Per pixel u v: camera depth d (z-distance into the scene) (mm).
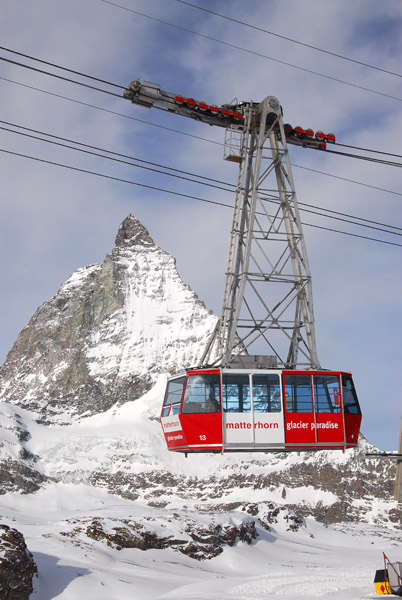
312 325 60938
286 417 54438
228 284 62938
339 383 56062
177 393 56750
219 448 53562
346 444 55281
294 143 67438
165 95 61094
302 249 61844
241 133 64562
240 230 63656
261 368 57281
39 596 139250
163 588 167500
